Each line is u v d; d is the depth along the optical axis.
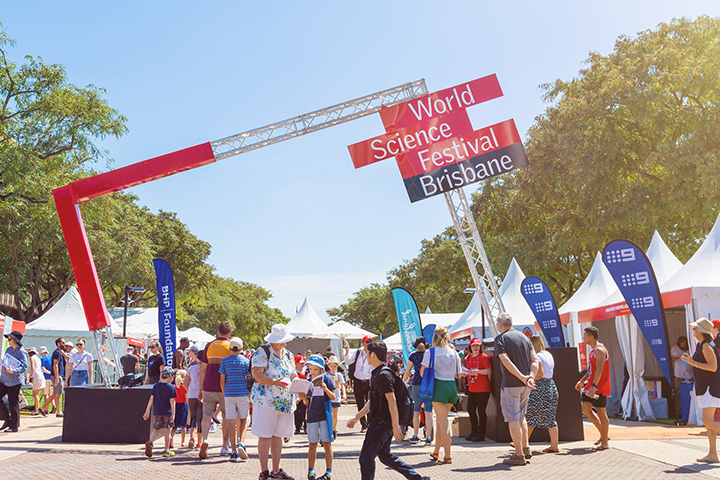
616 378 16.89
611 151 25.28
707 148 23.88
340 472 7.74
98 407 10.76
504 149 11.95
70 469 7.68
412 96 12.62
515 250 33.75
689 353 12.41
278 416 6.82
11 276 30.86
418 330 17.06
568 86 28.91
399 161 12.11
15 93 26.25
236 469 7.82
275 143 12.88
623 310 14.06
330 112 12.80
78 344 15.52
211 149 12.84
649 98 23.56
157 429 9.00
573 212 28.42
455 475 7.09
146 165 12.68
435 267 44.59
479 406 10.55
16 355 12.39
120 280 33.53
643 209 25.03
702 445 9.10
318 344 37.81
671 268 16.38
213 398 8.91
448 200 12.23
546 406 8.82
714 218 24.66
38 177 24.84
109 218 30.41
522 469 7.43
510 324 8.26
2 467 7.75
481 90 12.16
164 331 16.14
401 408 5.95
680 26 26.47
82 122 26.75
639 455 8.27
